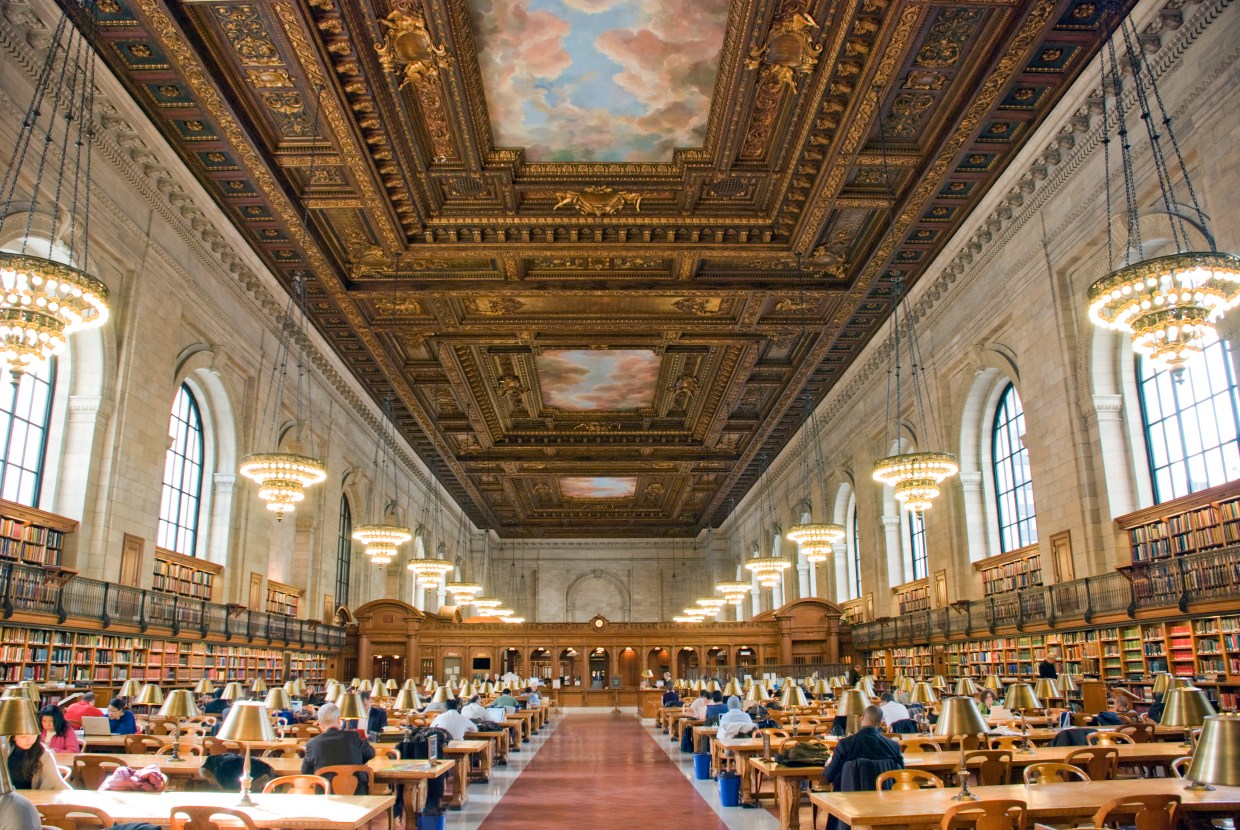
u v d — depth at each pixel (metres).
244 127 13.30
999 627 17.50
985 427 19.59
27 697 6.41
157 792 6.32
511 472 36.06
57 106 12.13
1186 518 12.56
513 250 17.23
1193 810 5.16
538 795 12.11
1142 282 8.66
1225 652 11.38
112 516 14.09
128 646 14.91
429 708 15.22
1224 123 10.65
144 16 11.07
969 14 11.52
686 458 34.31
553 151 14.91
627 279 19.05
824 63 12.30
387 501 32.16
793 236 17.00
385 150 14.16
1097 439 14.34
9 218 11.65
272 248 17.92
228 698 11.51
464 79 12.96
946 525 20.23
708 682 24.84
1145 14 11.40
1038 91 13.41
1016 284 16.42
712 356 24.28
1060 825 5.75
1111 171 13.18
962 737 6.12
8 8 10.78
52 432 13.84
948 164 14.62
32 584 12.13
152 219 15.01
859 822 5.41
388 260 18.11
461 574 47.16
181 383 17.09
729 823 9.91
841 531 23.23
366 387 27.14
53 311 8.49
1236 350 10.77
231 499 19.12
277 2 10.96
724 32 12.28
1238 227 10.40
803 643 30.75
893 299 20.75
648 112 13.96
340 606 27.39
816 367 25.56
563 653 36.59
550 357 25.08
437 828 9.12
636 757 17.02
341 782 7.21
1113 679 13.63
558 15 11.97
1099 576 13.98
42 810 4.91
